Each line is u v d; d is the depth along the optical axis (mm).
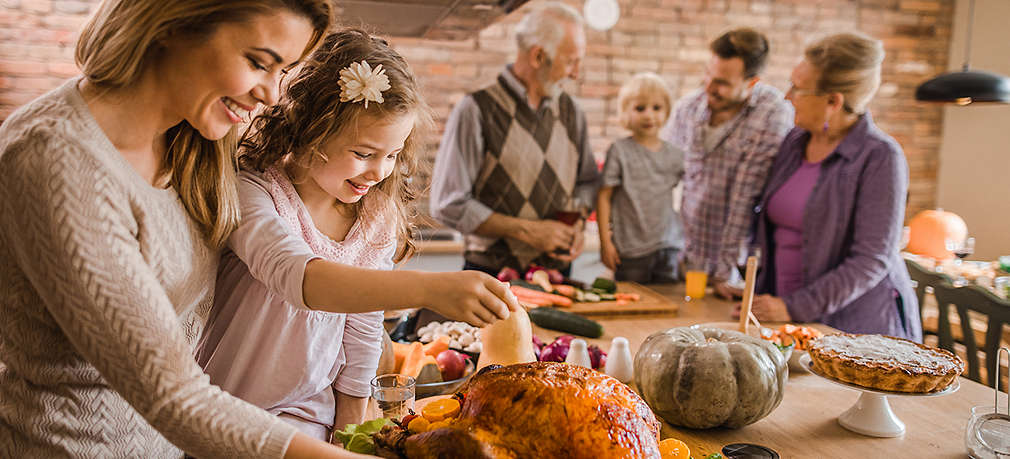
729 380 1292
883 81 4809
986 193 4633
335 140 1136
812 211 2521
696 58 4535
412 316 2262
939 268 3539
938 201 4965
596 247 4270
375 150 1152
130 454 1042
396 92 1129
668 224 3291
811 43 2475
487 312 988
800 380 1671
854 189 2422
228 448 813
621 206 3236
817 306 2365
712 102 3137
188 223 1036
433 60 4160
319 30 925
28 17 3656
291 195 1229
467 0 2178
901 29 4785
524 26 2986
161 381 803
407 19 2482
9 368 958
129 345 800
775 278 2770
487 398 932
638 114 3188
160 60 891
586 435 882
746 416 1316
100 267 806
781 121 2982
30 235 801
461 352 1782
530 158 3072
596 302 2498
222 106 906
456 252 4070
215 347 1260
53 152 813
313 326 1261
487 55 4234
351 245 1316
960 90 3121
